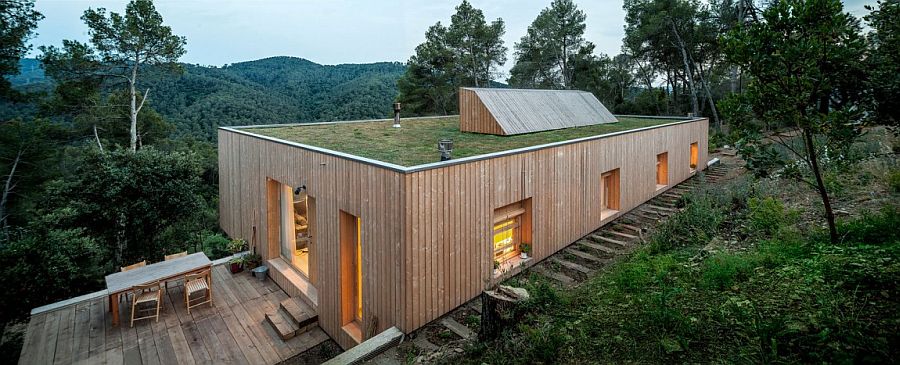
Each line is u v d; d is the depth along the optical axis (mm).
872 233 5203
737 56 4844
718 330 3619
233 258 10000
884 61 4176
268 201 9539
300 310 7715
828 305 3525
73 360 6527
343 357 5324
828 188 8094
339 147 8883
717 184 13109
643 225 9945
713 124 28688
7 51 18156
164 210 12188
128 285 7195
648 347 3600
